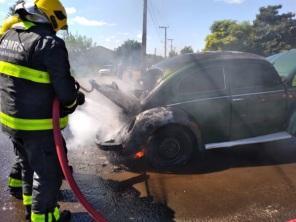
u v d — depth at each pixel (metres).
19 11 3.23
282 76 5.93
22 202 4.27
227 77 5.38
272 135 5.60
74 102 3.30
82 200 3.34
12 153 5.97
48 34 3.13
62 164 3.25
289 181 4.78
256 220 3.86
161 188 4.65
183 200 4.33
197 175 5.03
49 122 3.26
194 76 5.30
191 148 5.24
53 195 3.42
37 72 3.10
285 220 3.84
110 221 3.90
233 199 4.32
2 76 3.28
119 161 5.55
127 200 4.36
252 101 5.41
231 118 5.37
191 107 5.22
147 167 5.30
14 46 3.17
